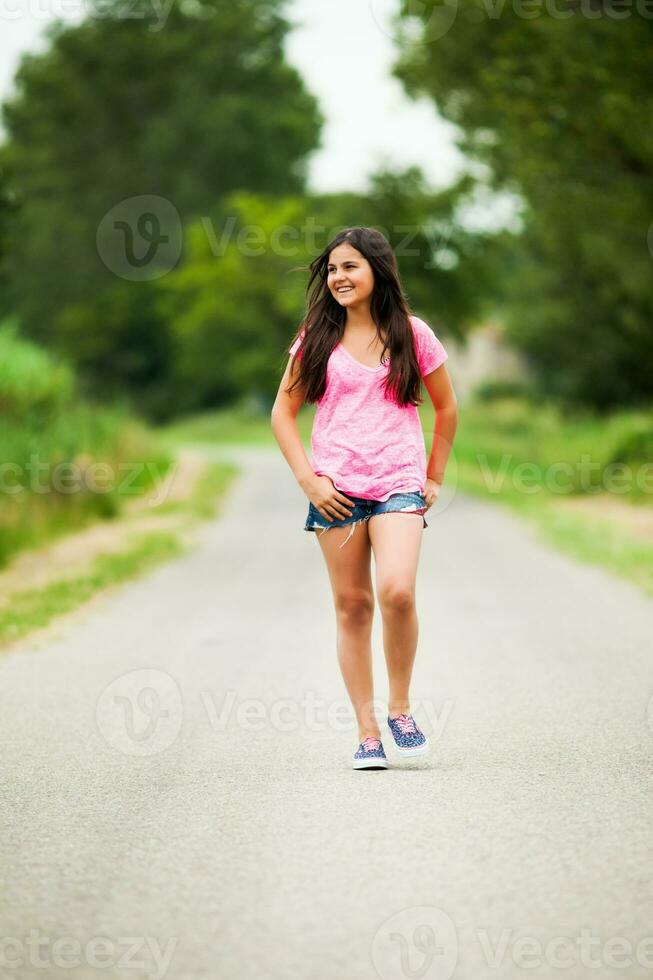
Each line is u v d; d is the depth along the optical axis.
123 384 118.38
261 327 84.06
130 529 31.45
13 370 38.66
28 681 12.51
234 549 26.94
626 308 56.12
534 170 35.56
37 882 6.39
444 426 8.74
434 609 17.28
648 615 16.62
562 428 53.47
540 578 20.97
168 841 7.07
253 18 109.88
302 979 5.16
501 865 6.51
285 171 109.31
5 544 24.69
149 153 109.00
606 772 8.47
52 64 112.50
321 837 7.07
